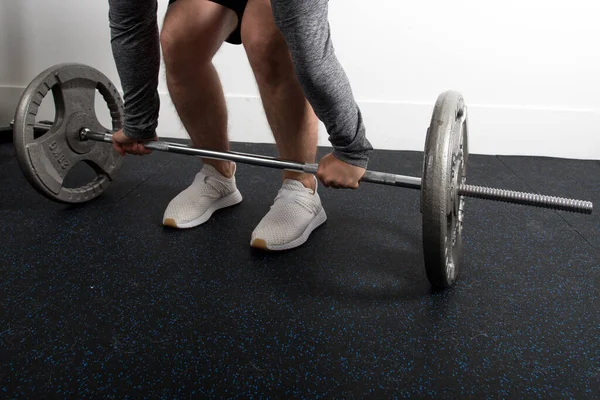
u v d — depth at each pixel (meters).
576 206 0.73
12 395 0.57
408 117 1.68
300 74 0.66
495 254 0.96
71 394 0.57
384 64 1.62
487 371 0.62
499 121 1.64
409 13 1.55
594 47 1.51
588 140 1.62
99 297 0.77
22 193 1.22
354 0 1.55
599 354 0.66
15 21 1.64
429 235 0.65
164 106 1.74
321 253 0.95
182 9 0.86
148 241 0.98
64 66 1.04
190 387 0.58
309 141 0.94
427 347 0.67
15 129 0.98
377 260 0.92
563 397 0.58
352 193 1.29
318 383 0.60
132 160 1.51
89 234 1.00
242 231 1.04
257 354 0.65
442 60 1.60
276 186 1.33
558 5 1.48
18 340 0.66
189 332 0.69
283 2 0.59
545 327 0.72
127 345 0.66
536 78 1.58
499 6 1.51
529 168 1.54
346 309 0.76
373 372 0.62
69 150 1.09
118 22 0.75
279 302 0.77
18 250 0.92
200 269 0.87
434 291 0.81
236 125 1.74
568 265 0.92
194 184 1.09
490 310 0.76
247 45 0.82
